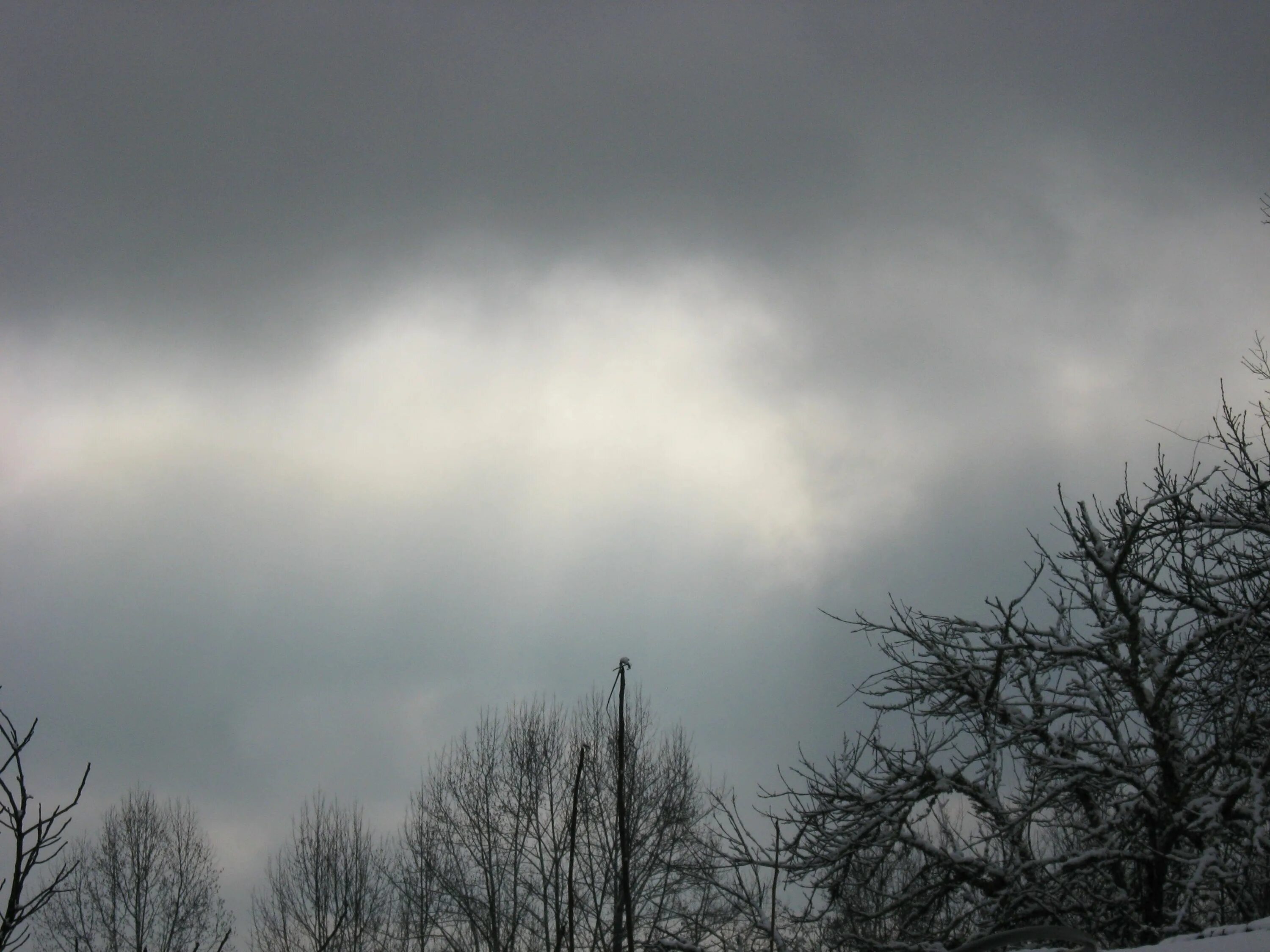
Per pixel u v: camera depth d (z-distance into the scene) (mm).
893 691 15961
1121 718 15070
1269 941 5977
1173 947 6605
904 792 14789
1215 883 13312
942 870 15000
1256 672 14422
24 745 7348
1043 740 15406
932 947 13414
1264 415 15992
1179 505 15312
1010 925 13969
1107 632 15430
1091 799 15156
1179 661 14211
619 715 7309
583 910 12633
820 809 15023
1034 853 15500
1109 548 15188
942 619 16125
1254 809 12672
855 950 14164
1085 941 5809
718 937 14547
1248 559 15281
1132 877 15023
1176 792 14164
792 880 14664
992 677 15289
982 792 14609
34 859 7141
